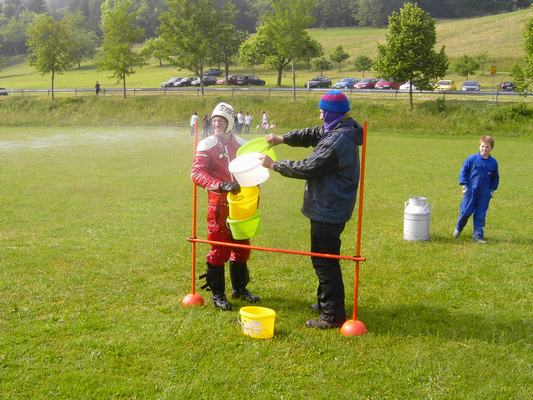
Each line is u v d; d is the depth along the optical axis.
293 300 6.40
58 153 23.89
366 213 11.70
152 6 161.50
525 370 4.72
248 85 65.06
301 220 10.83
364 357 4.92
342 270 7.56
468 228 10.34
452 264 7.92
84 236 9.29
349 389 4.39
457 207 12.46
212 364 4.75
